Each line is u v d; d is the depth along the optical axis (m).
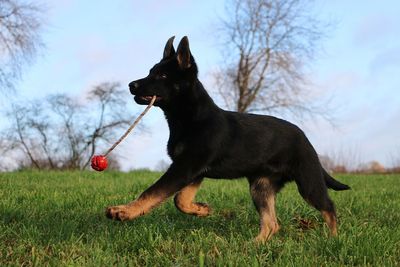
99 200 7.07
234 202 7.36
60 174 13.34
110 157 29.25
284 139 5.38
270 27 27.89
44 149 29.00
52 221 5.41
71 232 4.86
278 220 5.98
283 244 4.59
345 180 14.57
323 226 5.48
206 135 4.98
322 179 5.46
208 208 5.49
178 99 5.07
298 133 5.51
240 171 5.24
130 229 5.03
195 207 5.36
